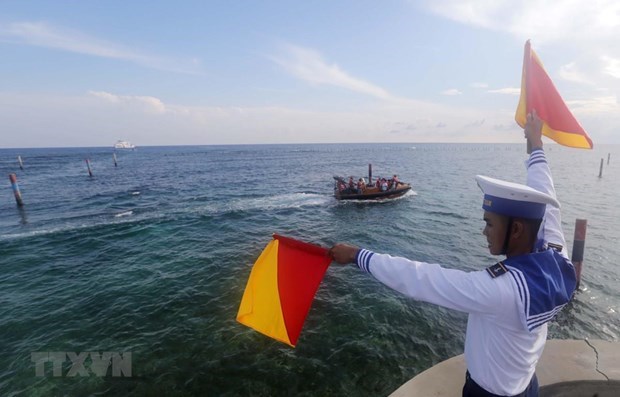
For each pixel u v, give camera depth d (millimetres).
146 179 40344
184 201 25109
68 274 11805
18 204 24156
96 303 9609
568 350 3389
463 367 3182
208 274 11422
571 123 2207
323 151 142250
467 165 61656
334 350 7305
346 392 6215
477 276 1328
